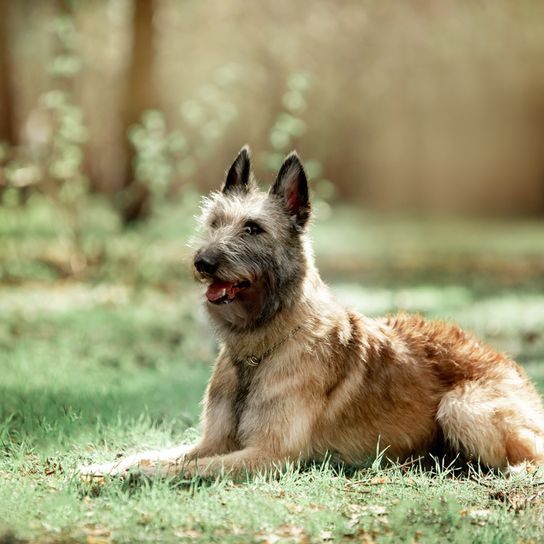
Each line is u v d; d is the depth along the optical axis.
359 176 51.09
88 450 7.22
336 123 43.47
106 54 36.78
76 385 9.78
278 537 5.20
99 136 39.28
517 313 16.42
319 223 39.12
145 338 13.85
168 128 31.59
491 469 6.82
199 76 38.53
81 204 20.59
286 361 6.71
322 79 40.19
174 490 5.87
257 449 6.57
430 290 20.36
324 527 5.40
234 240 6.76
